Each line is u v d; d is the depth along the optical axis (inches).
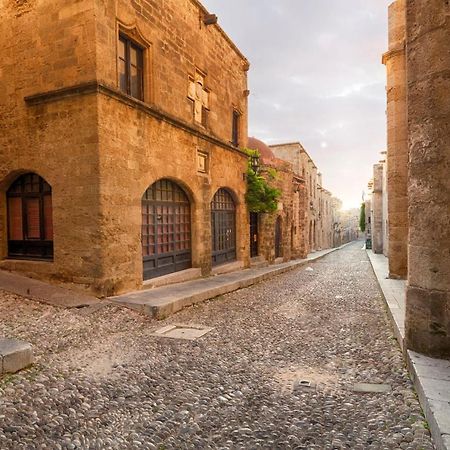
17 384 157.2
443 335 164.7
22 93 338.0
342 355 209.6
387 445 117.7
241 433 127.0
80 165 312.0
